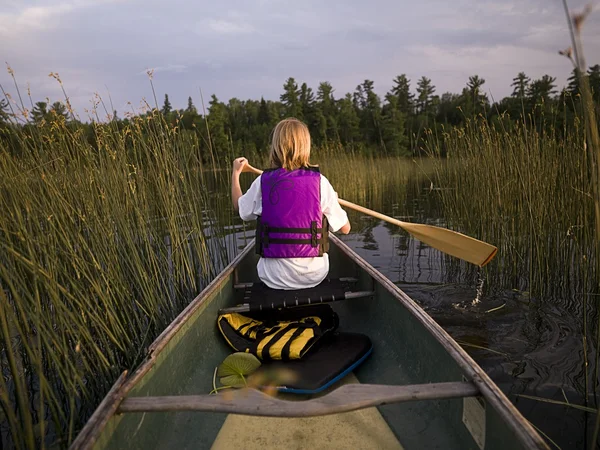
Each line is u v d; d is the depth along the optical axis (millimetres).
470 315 3031
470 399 1354
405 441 1547
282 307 2088
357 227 6438
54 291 1804
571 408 1957
